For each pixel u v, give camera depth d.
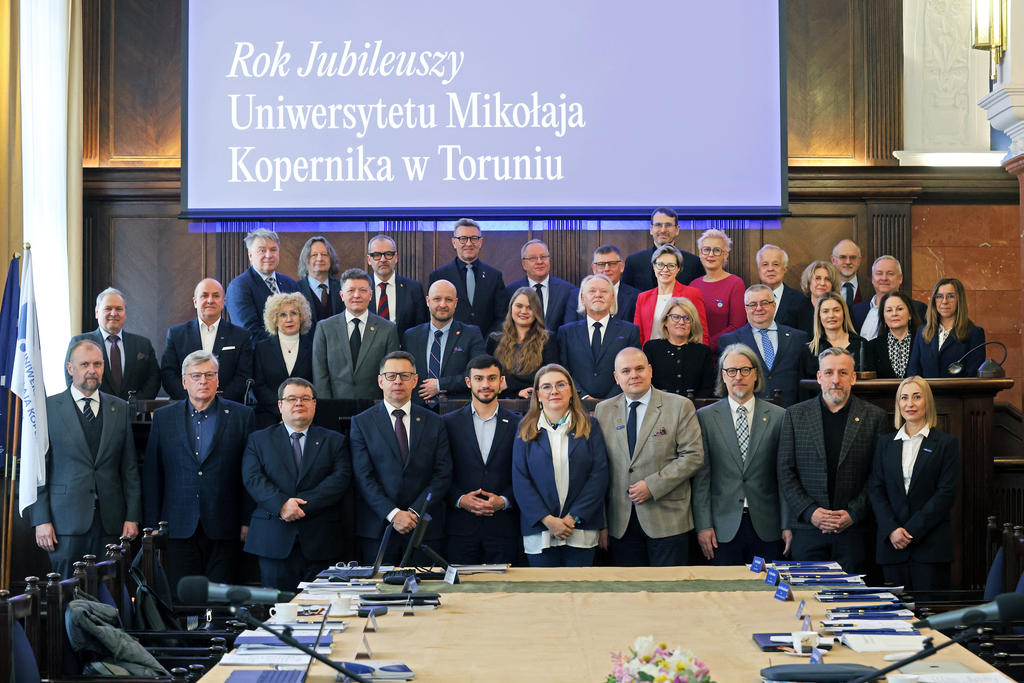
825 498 4.62
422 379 5.84
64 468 5.05
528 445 4.63
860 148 8.27
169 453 4.97
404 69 7.67
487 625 2.85
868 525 4.90
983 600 3.83
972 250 8.33
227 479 4.94
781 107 7.63
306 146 7.66
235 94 7.66
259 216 7.63
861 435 4.69
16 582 5.35
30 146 7.41
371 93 7.68
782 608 3.03
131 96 8.23
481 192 7.68
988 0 6.05
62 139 7.75
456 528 4.79
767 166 7.67
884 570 4.61
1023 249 6.19
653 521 4.65
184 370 5.02
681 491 4.74
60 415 5.09
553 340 5.81
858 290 7.28
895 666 2.07
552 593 3.29
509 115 7.67
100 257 8.16
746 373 4.79
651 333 6.34
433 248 8.16
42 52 7.56
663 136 7.67
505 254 8.22
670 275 6.36
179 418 5.00
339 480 4.75
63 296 7.68
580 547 4.54
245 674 2.37
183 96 7.63
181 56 7.91
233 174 7.64
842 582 3.36
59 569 5.02
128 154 8.23
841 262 7.24
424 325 5.95
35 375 5.09
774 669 2.33
